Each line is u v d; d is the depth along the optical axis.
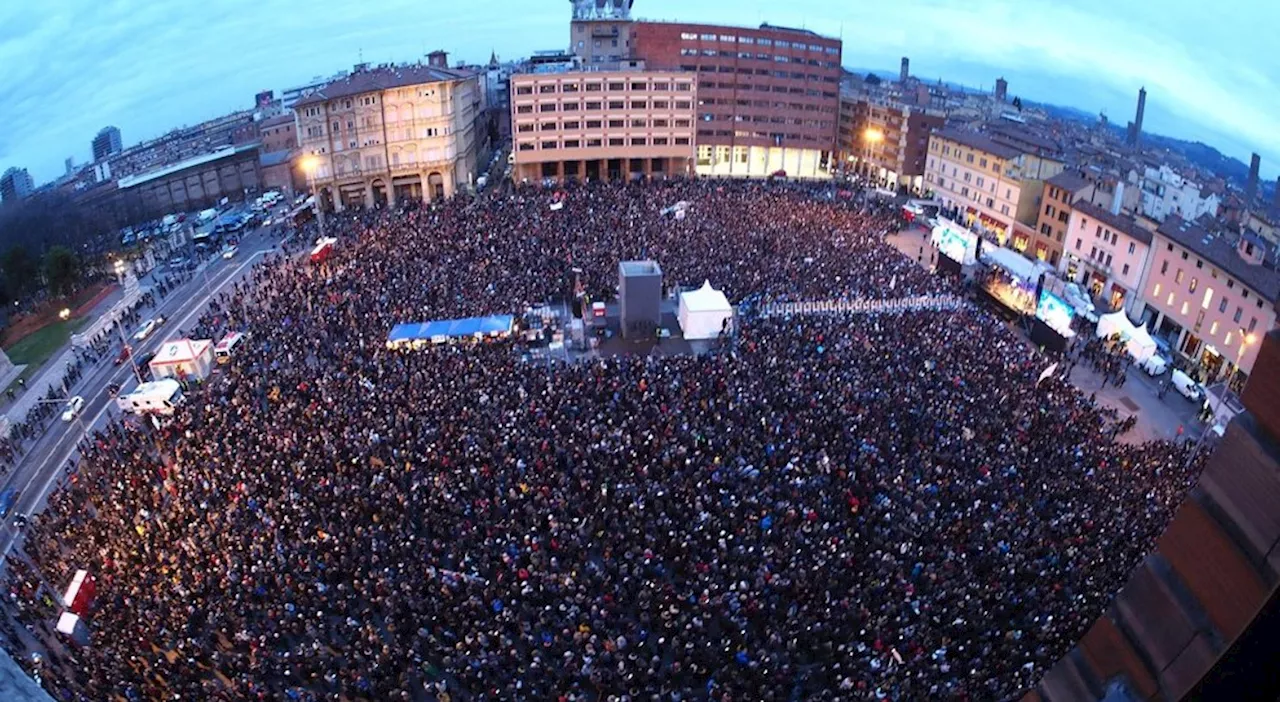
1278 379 3.94
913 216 101.81
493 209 88.94
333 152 102.50
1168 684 4.60
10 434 52.47
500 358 53.53
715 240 78.31
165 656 30.53
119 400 50.94
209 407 48.53
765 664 28.78
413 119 105.62
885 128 126.94
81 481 43.34
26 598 34.56
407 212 93.81
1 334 74.50
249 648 30.59
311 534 36.00
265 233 99.38
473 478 39.16
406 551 34.78
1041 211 90.88
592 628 30.84
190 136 197.25
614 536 35.31
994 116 170.38
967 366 52.78
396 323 59.91
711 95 129.75
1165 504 38.00
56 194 135.12
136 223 120.12
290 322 60.44
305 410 46.41
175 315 72.69
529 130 115.25
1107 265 79.56
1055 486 39.19
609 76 115.00
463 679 28.58
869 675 28.42
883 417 45.41
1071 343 64.19
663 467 40.03
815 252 76.19
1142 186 110.06
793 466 39.88
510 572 33.47
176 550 35.34
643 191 99.19
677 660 29.38
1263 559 3.94
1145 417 54.47
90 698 28.73
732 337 60.50
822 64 131.88
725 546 34.25
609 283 69.44
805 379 49.78
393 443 42.91
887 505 36.91
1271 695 4.05
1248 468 4.17
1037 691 6.00
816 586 32.28
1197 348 66.94
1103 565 33.25
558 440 42.44
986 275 74.62
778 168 137.00
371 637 30.55
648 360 54.78
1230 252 64.81
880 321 60.19
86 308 79.31
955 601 31.30
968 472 40.31
